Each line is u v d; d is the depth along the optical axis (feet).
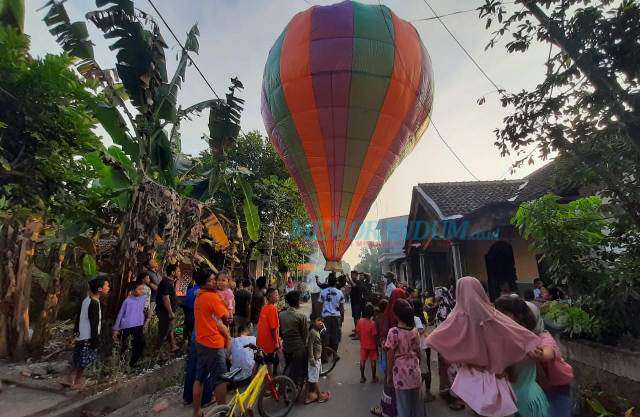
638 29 11.40
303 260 62.95
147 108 22.99
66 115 22.59
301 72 28.45
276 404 14.83
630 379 12.12
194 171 36.32
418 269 63.77
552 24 12.92
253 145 53.57
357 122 28.63
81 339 14.94
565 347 15.62
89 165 26.02
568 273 15.30
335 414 13.94
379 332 17.30
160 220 21.13
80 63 23.20
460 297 7.89
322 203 31.35
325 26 28.71
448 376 14.67
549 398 8.45
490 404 6.88
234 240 35.55
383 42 28.19
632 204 13.61
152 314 22.06
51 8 22.62
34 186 21.65
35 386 14.88
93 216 25.31
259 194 45.91
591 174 13.52
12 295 18.95
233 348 15.05
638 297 13.52
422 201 41.57
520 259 32.91
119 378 15.65
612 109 12.35
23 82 20.95
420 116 31.09
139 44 22.11
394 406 11.71
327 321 22.38
